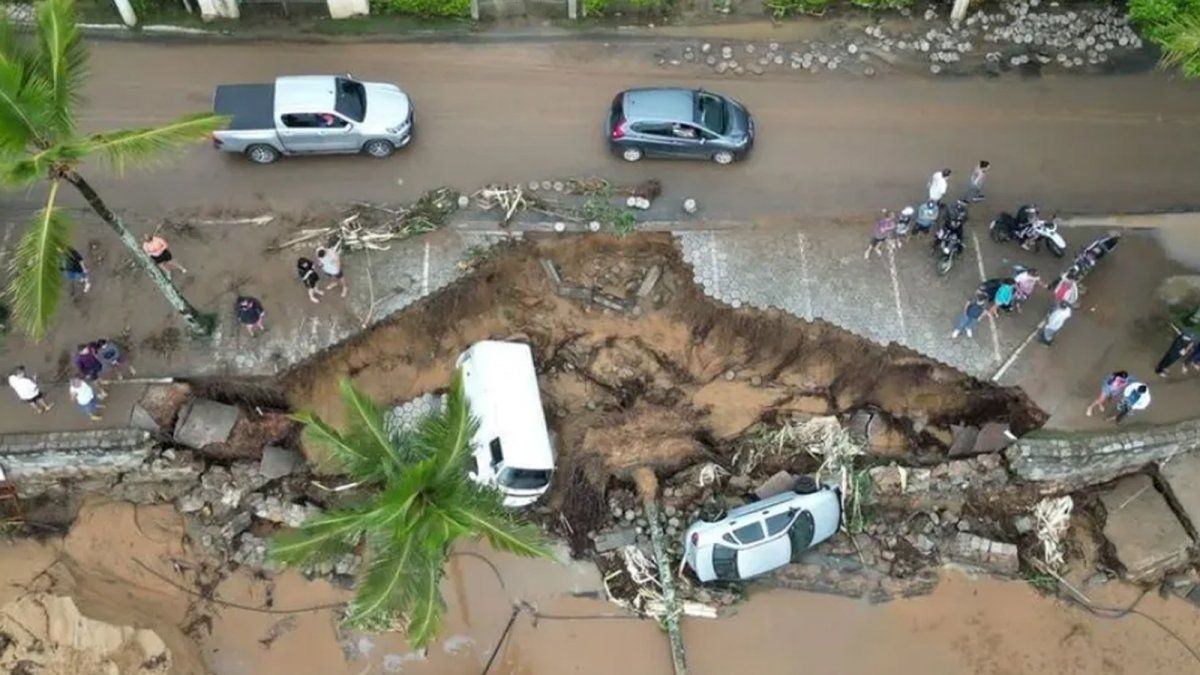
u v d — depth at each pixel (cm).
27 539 2520
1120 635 2519
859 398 2661
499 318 2728
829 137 2772
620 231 2644
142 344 2495
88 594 2439
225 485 2541
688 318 2717
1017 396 2508
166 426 2492
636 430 2658
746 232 2652
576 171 2716
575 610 2556
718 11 2927
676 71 2862
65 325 2505
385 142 2670
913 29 2927
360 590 1902
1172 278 2612
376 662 2498
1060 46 2898
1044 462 2450
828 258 2625
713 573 2520
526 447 2498
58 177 1959
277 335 2522
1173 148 2769
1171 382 2498
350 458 1967
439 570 2012
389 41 2877
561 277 2748
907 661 2514
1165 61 2512
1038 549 2578
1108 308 2580
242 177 2689
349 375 2609
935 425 2630
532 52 2880
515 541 1920
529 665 2511
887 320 2564
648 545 2591
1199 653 2498
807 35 2920
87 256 2577
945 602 2564
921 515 2622
